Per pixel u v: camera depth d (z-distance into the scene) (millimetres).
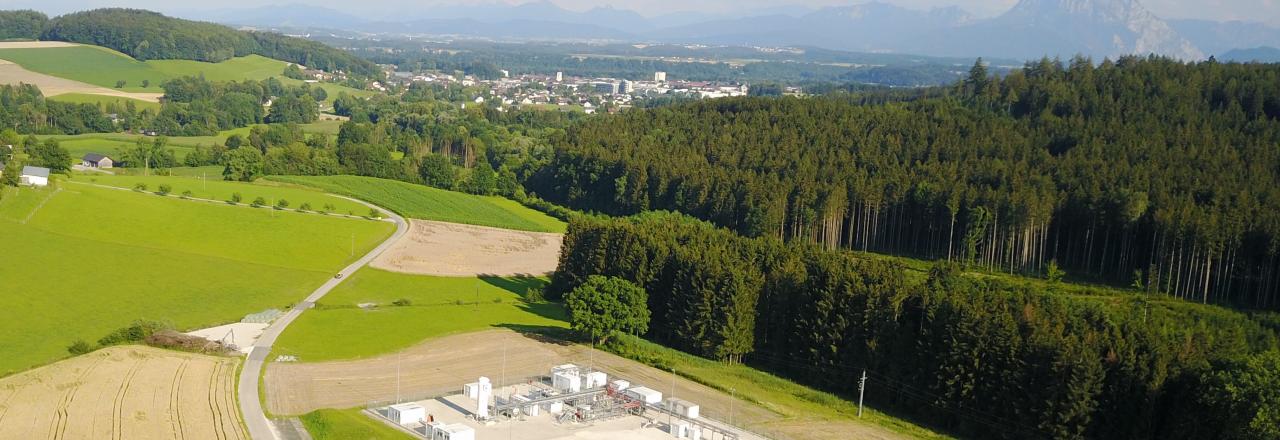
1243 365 94375
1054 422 100438
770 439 100938
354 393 109312
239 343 125125
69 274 146375
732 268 131875
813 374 124875
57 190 188125
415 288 166625
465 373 120188
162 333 122312
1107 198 181500
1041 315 111625
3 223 162125
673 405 108688
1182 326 130125
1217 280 161875
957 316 110625
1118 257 183250
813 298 126500
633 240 154750
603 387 115000
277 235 191875
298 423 97312
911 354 116000
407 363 122938
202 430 91875
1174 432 95750
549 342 136500
